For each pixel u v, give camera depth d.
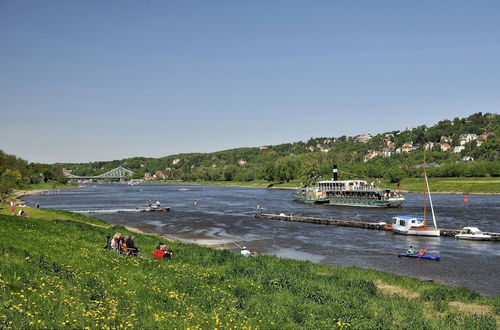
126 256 32.53
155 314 18.11
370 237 71.94
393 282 36.66
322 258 53.75
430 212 108.69
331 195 147.88
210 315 19.62
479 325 24.23
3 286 17.80
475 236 68.19
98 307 18.08
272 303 24.27
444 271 45.84
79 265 25.78
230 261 40.25
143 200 176.75
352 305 26.88
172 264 31.98
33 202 167.50
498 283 40.59
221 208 132.00
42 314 16.19
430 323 24.19
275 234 75.69
